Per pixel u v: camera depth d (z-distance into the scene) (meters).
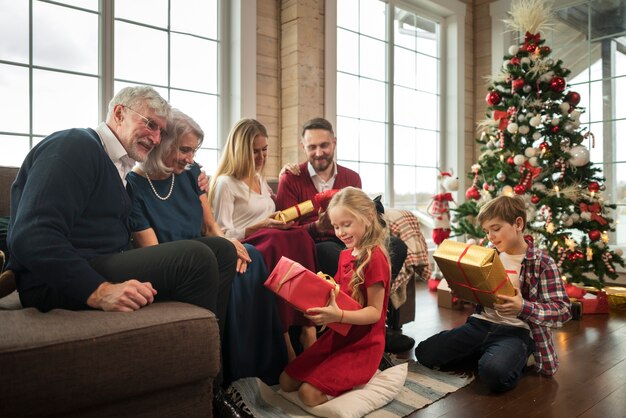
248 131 2.06
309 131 2.32
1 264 1.33
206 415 1.22
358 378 1.50
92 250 1.30
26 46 2.46
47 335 0.98
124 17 2.80
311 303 1.45
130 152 1.40
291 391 1.57
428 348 1.92
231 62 3.18
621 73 4.04
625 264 3.34
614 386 1.67
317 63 3.37
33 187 1.14
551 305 1.73
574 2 4.27
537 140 3.70
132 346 1.05
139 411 1.11
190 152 1.67
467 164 4.79
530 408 1.50
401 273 2.25
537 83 3.37
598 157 4.16
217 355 1.19
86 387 1.00
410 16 4.47
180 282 1.29
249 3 3.14
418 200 4.58
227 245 1.50
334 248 1.95
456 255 1.77
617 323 2.62
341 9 3.91
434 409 1.50
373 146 4.19
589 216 3.16
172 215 1.68
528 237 1.93
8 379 0.92
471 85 4.83
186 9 3.05
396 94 4.37
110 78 2.72
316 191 2.35
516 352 1.69
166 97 2.97
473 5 4.84
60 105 2.57
